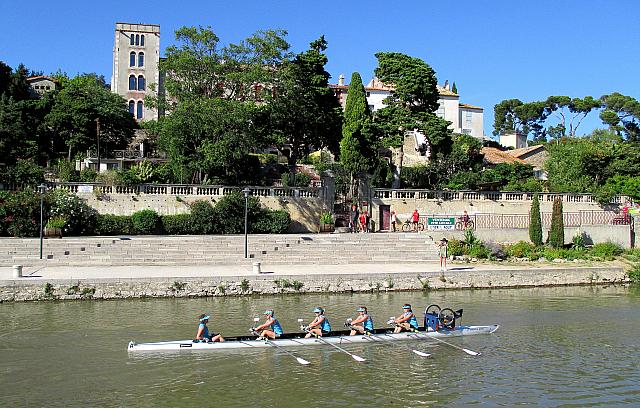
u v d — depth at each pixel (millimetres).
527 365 22203
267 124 53844
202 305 30656
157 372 20625
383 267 39438
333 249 41719
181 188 47281
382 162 59625
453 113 94062
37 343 23594
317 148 59688
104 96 75812
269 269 37531
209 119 48812
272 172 63125
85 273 33812
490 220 51500
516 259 44531
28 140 66000
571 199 55750
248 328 26188
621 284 41219
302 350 23391
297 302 31828
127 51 98250
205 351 22875
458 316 26453
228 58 53750
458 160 64062
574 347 24625
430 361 22500
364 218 47906
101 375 20234
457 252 44188
